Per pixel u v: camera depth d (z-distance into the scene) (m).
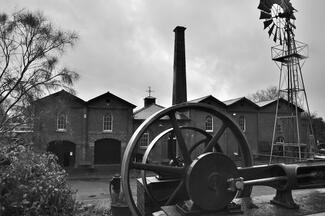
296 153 29.31
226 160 3.95
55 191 4.36
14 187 3.94
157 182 4.83
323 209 4.12
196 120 28.77
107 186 19.41
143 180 5.02
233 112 31.86
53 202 4.34
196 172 3.79
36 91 13.88
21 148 4.94
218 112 4.77
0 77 13.72
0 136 6.72
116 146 27.80
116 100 27.75
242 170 4.46
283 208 4.16
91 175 23.44
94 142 26.95
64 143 26.12
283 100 33.38
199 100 30.64
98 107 27.23
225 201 3.90
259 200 4.60
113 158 27.59
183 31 14.26
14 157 4.36
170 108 4.41
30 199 4.00
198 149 25.72
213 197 3.84
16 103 13.27
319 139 40.44
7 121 11.22
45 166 4.79
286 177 4.25
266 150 32.31
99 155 27.28
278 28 20.92
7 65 13.98
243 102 32.38
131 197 4.27
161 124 27.70
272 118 33.19
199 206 3.77
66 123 25.19
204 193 3.80
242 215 3.88
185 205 3.93
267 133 32.81
